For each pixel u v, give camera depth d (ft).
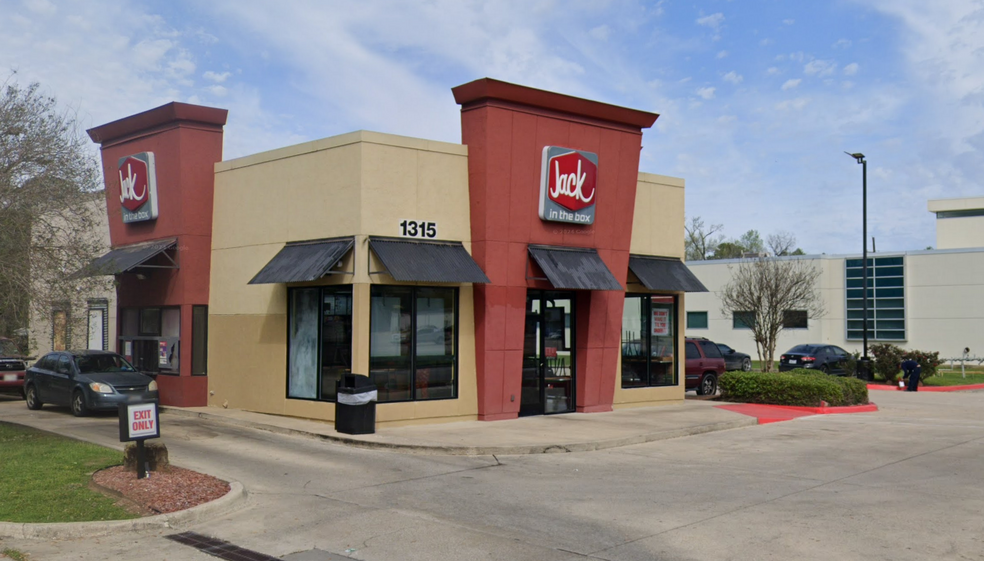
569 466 43.62
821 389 73.05
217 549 27.76
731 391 77.51
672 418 61.82
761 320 132.26
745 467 43.29
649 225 72.74
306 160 58.85
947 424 62.54
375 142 55.21
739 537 28.55
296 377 59.26
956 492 36.27
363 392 51.90
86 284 52.49
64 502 32.45
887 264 152.05
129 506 31.99
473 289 59.72
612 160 66.49
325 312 57.26
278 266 56.85
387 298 55.93
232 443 50.01
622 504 34.01
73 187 51.65
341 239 55.62
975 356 142.72
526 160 60.95
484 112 58.90
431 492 36.63
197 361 66.69
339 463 43.86
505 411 60.08
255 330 62.54
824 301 157.58
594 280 61.82
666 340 74.23
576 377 65.82
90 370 64.90
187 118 66.49
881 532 29.07
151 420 36.86
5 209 48.01
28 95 50.80
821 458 46.29
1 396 81.30
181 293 66.44
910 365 103.24
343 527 30.50
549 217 61.87
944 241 178.29
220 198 66.80
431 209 57.77
